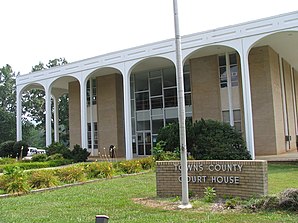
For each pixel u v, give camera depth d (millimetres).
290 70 29109
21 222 6543
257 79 22641
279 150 22469
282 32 18672
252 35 19250
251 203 6930
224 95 23844
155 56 22812
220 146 17000
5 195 10203
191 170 8609
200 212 6785
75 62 27000
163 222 6023
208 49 22484
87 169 14094
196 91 24859
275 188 9797
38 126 61906
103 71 28281
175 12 8383
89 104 31047
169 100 27109
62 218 6781
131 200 8602
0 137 56344
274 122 21984
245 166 7766
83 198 9258
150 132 27875
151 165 16828
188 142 17656
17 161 23469
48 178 11914
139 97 28781
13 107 62375
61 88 36062
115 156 27750
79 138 31672
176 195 8734
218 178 8195
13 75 63188
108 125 29625
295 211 6426
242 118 22969
